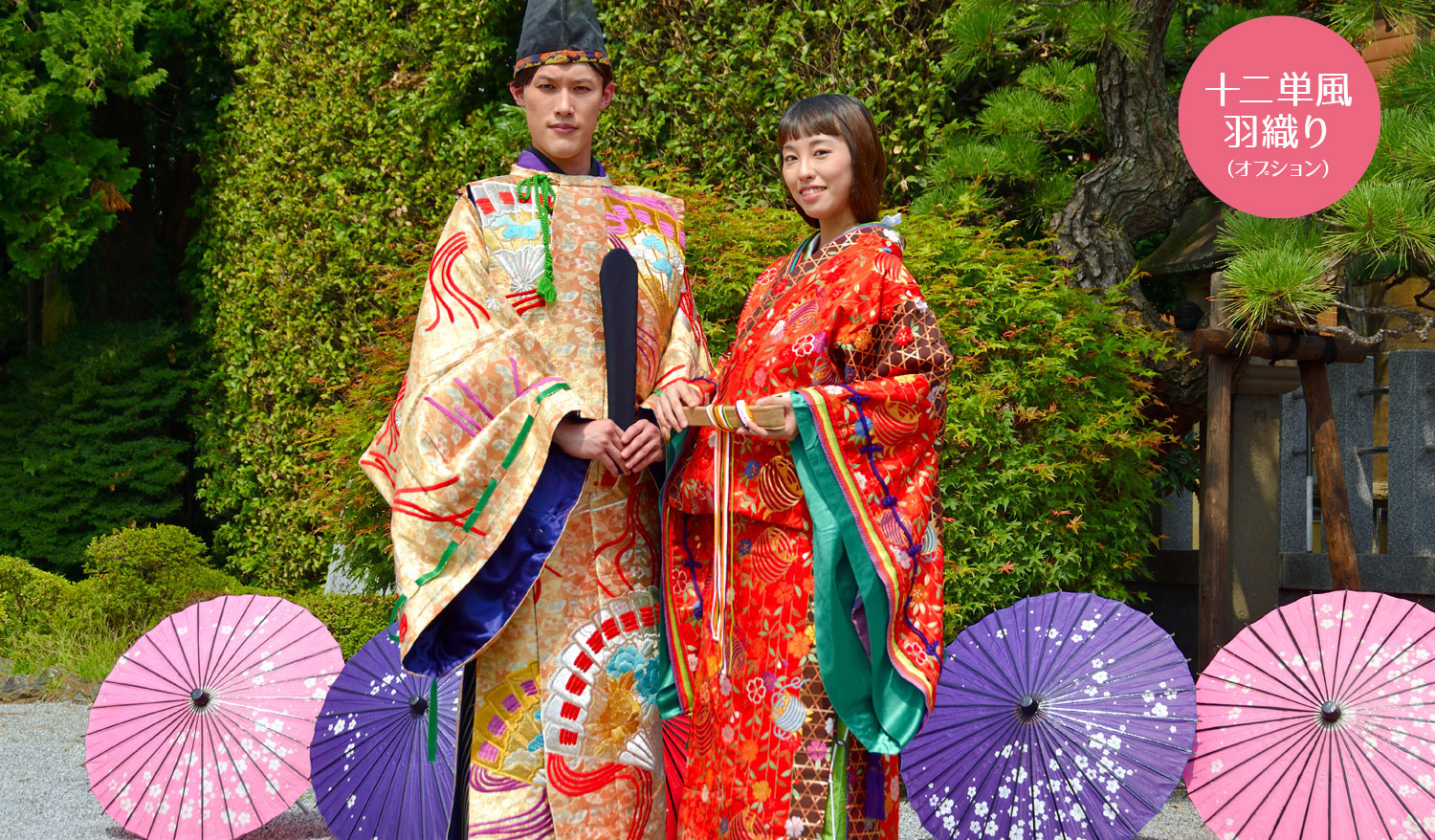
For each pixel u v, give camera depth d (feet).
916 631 6.41
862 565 6.22
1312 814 9.12
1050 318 13.07
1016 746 9.52
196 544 24.67
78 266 37.04
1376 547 17.44
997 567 12.57
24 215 31.40
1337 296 14.20
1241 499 14.34
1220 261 14.23
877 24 15.98
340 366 25.58
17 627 23.26
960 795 9.49
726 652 6.67
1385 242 10.37
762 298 7.13
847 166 6.89
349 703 9.81
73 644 22.40
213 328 32.09
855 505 6.24
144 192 35.47
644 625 6.84
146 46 32.96
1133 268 15.31
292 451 27.17
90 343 33.12
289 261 26.63
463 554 6.42
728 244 13.80
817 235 7.16
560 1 7.11
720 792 6.66
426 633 6.45
